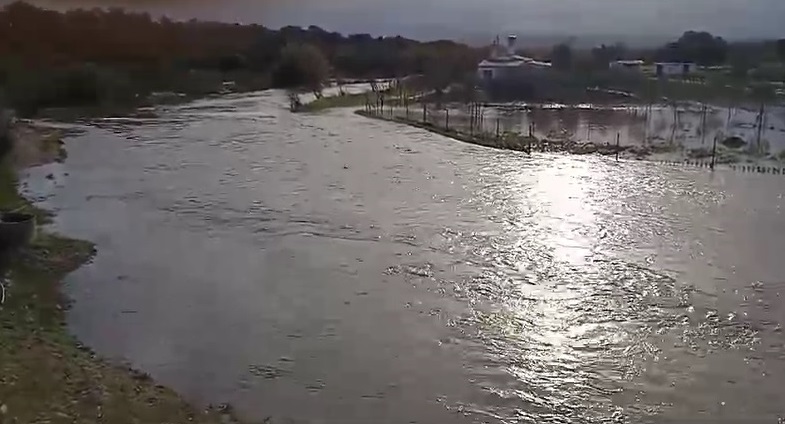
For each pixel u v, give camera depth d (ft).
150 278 29.76
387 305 26.96
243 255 33.17
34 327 23.99
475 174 54.29
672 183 50.52
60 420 17.44
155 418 18.24
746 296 27.94
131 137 74.23
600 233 37.29
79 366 21.03
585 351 23.17
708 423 18.90
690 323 25.39
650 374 21.59
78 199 45.19
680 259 32.73
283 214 41.06
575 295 28.14
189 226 38.45
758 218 40.19
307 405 19.53
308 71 144.77
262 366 21.79
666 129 79.71
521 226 38.70
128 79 120.06
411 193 47.14
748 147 64.85
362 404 19.63
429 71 148.46
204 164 58.13
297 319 25.52
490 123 86.94
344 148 67.62
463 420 18.93
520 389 20.65
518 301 27.50
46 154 61.93
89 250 33.47
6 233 30.83
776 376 21.49
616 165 58.23
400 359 22.41
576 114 98.22
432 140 73.46
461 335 24.29
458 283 29.50
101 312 25.90
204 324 24.97
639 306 26.99
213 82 137.69
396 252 33.76
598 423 18.86
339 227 38.22
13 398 18.29
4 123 57.77
